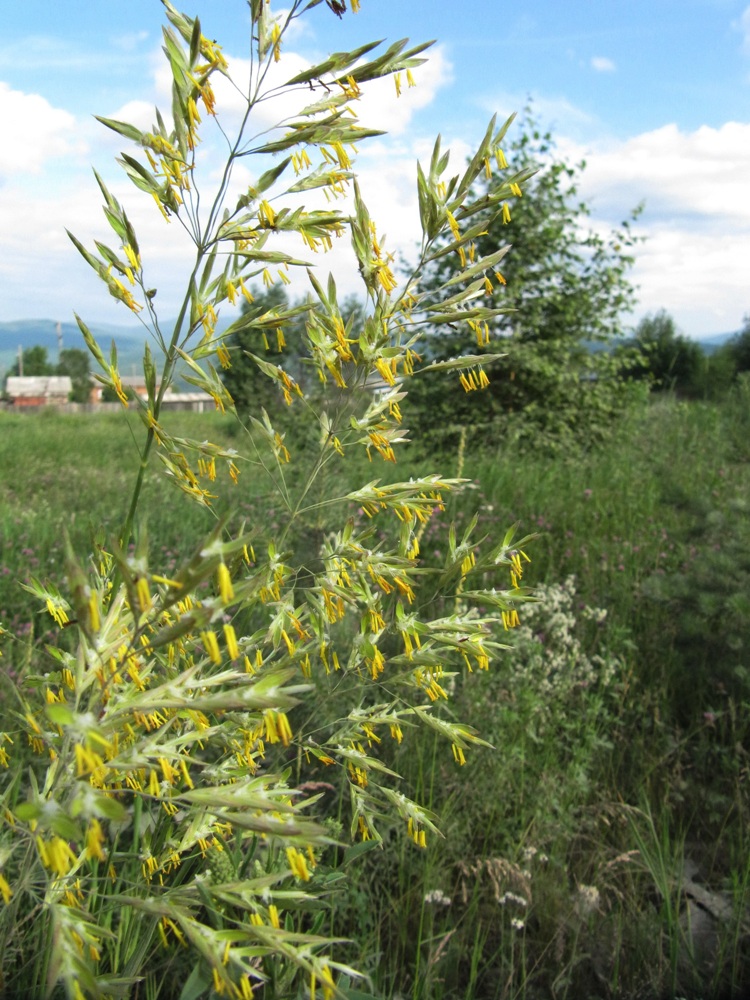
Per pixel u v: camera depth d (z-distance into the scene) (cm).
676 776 313
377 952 209
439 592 144
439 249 131
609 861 270
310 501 310
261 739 125
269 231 119
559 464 926
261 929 97
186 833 126
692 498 510
